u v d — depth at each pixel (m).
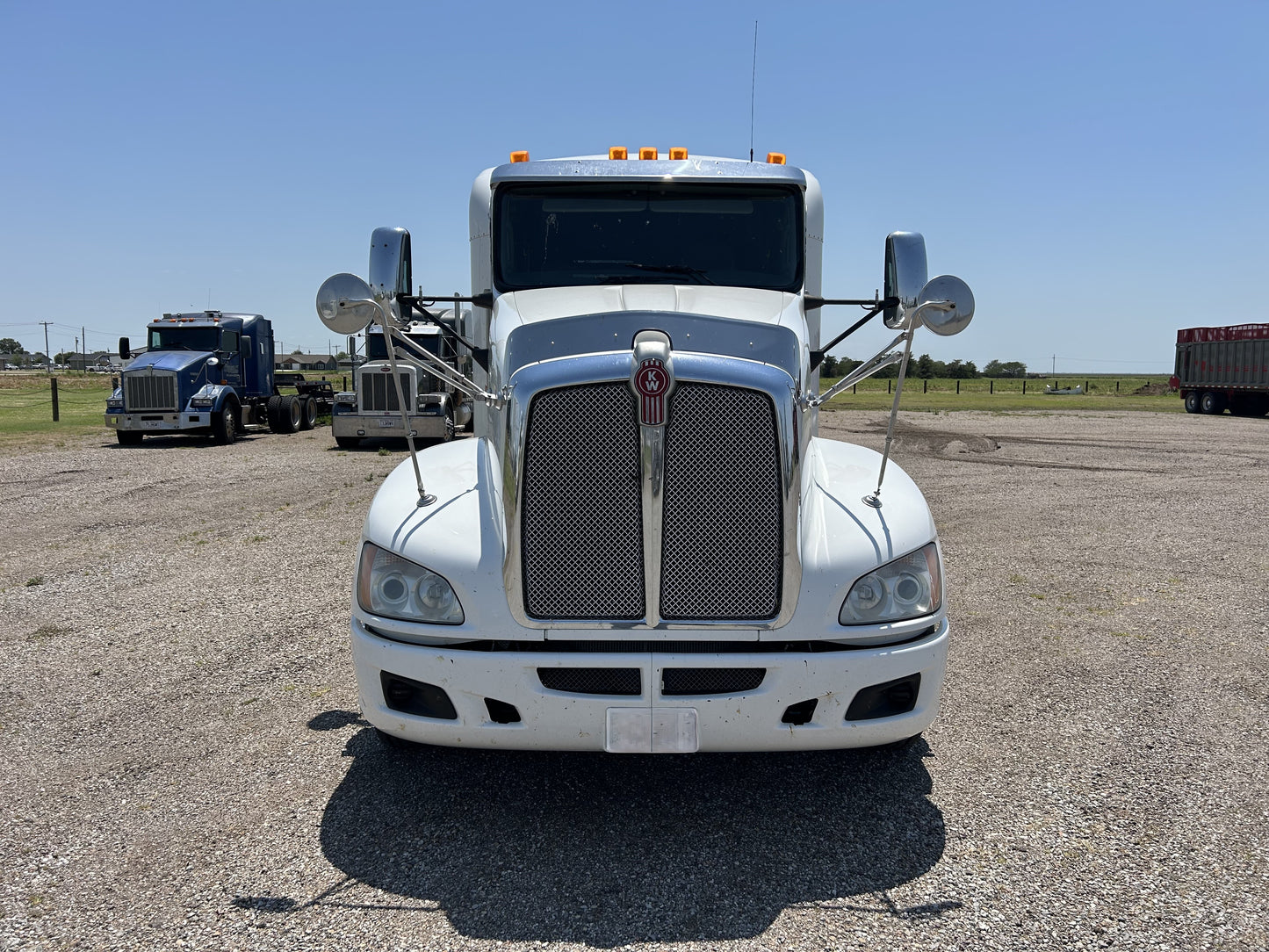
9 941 2.61
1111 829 3.24
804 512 3.32
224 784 3.62
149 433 20.92
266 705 4.47
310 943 2.61
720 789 3.59
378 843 3.17
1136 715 4.32
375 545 3.31
